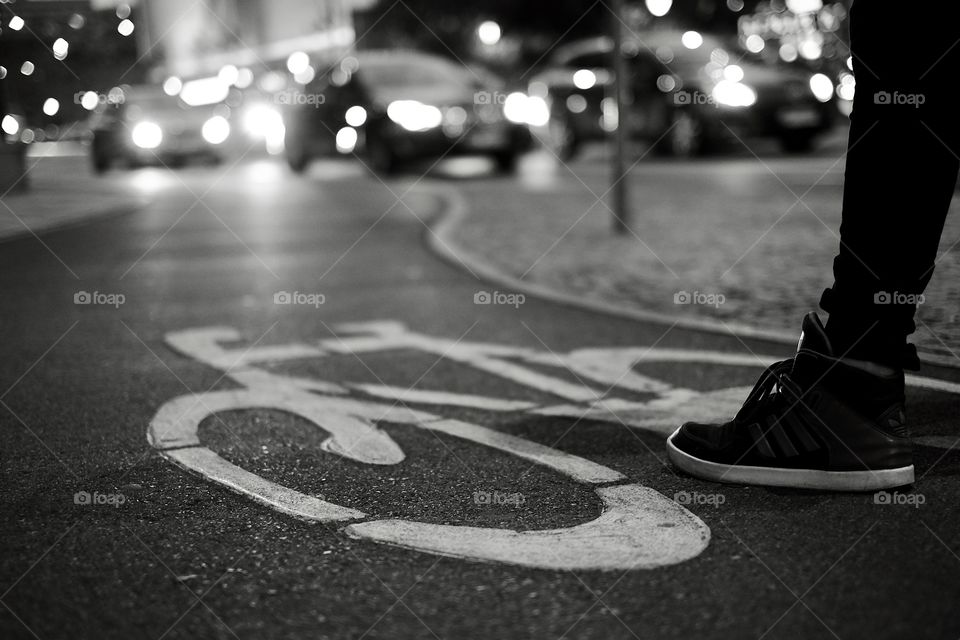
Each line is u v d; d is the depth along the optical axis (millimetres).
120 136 20125
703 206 10031
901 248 2438
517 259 7488
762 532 2287
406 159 16000
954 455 2775
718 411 3385
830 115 15602
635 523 2373
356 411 3533
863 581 2023
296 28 31672
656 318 5133
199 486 2730
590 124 18016
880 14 2406
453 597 2004
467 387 3873
